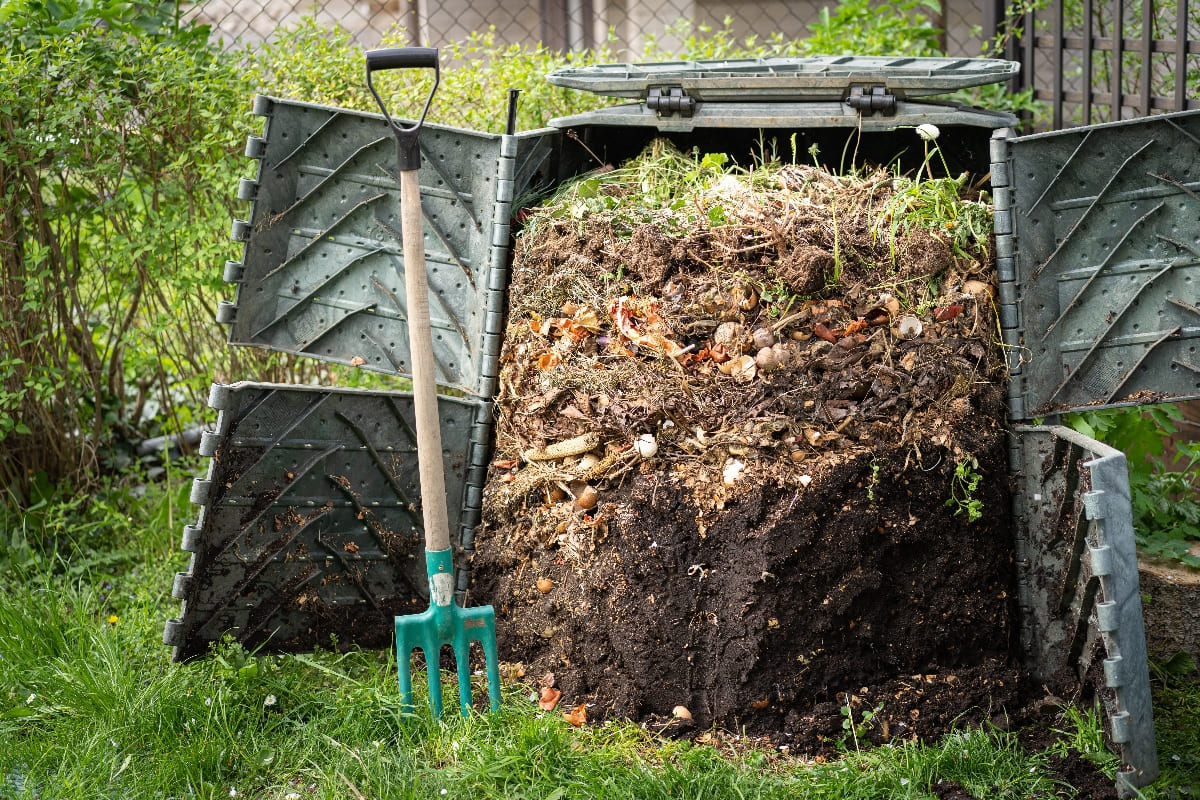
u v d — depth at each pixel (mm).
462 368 3338
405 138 2758
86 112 3992
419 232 2799
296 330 3449
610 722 2928
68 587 3666
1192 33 4297
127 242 4113
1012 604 3059
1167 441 4293
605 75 3541
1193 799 2643
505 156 3201
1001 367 3039
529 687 3096
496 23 6254
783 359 2973
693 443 2984
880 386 2961
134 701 2965
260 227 3369
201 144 4070
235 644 3160
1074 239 2961
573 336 3119
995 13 4816
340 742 2881
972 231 3041
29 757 2848
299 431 3123
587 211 3219
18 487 4289
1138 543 3443
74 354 4523
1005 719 2871
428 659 2904
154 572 3945
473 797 2631
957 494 2953
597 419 3045
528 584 3180
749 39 5051
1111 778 2650
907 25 5082
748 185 3266
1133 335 2941
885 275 3008
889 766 2686
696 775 2650
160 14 4363
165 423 4797
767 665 2881
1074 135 2908
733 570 2893
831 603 2875
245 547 3145
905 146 3631
